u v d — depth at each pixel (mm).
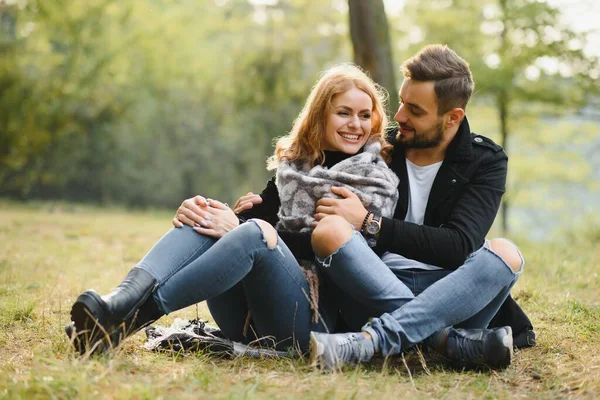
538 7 14188
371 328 2824
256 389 2510
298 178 3166
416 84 3148
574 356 3127
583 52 14305
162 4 22797
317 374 2695
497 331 2840
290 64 18312
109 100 24094
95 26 21938
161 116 29188
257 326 3086
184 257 2969
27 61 22281
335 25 18094
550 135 21453
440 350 2912
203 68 23781
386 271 2912
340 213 3021
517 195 24531
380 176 3143
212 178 31844
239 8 19172
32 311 3854
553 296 4578
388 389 2551
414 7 17172
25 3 20859
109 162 29359
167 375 2670
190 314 4086
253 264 2893
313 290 2971
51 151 26000
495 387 2705
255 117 28109
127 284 2822
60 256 6605
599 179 23047
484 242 3094
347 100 3197
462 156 3221
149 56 23406
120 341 2805
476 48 16125
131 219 15359
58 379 2422
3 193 27656
